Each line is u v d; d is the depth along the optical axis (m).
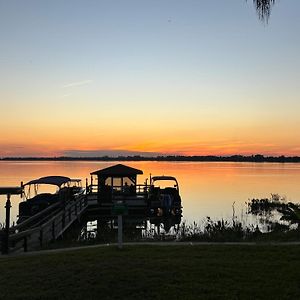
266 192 54.00
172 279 8.50
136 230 24.94
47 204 27.58
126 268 9.28
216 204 41.56
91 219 33.62
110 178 36.56
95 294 7.85
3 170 134.12
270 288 7.98
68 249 12.91
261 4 8.59
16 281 8.84
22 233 13.78
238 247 11.73
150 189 36.41
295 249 11.34
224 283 8.27
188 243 13.21
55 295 7.87
